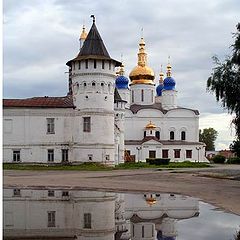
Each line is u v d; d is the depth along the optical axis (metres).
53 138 65.06
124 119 87.94
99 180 34.09
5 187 26.66
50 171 50.44
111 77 65.75
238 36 37.09
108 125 65.19
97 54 64.81
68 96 71.12
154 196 21.80
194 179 35.88
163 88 102.62
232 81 37.34
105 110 64.81
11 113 64.50
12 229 11.55
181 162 84.25
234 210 16.41
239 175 41.44
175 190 25.28
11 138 64.31
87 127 64.62
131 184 29.83
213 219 13.98
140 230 11.76
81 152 64.38
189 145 94.38
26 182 30.97
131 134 96.94
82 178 36.62
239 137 38.50
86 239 10.36
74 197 20.70
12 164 62.44
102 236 10.80
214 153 147.62
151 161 74.94
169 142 94.44
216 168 64.19
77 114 65.00
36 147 64.75
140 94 101.56
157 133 97.94
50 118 65.19
